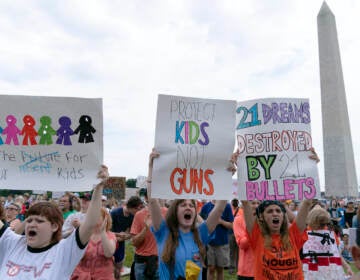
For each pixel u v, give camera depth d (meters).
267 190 4.14
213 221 3.78
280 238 3.67
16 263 2.69
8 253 2.78
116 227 6.60
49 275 2.59
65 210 6.63
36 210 2.75
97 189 2.96
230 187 3.91
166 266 3.46
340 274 4.79
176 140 3.92
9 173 3.61
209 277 7.21
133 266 6.10
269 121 4.27
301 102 4.34
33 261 2.67
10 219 6.16
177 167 3.86
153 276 5.49
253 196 4.15
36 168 3.65
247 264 4.66
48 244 2.77
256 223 3.81
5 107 3.69
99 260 4.32
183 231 3.66
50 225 2.75
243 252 4.73
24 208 12.26
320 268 4.78
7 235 2.87
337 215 14.81
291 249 3.64
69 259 2.71
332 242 4.89
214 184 3.90
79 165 3.65
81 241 2.76
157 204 3.75
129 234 6.12
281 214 3.66
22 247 2.78
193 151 3.93
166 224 3.68
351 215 12.12
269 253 3.61
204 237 3.73
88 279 4.22
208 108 4.06
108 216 4.55
